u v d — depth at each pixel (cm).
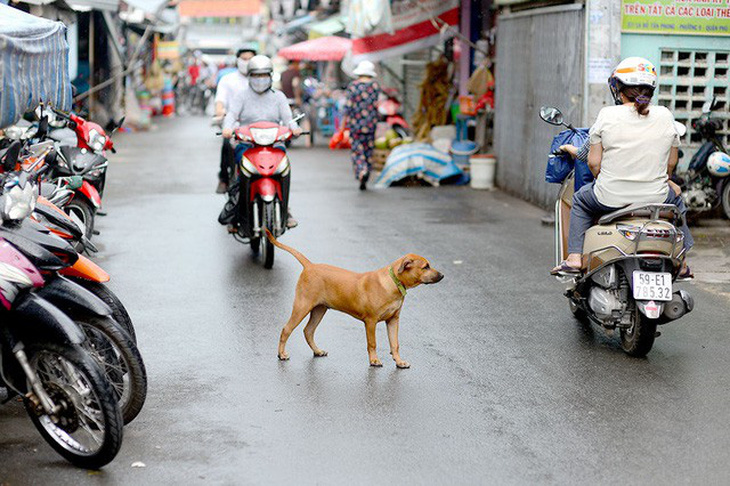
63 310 625
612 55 1388
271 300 992
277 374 764
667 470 586
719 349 830
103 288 702
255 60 1231
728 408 690
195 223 1452
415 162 1862
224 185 1544
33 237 611
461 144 1941
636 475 578
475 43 2128
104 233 1362
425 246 1273
